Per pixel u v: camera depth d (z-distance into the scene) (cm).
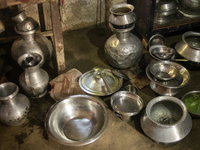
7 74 220
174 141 148
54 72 222
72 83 196
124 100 183
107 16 276
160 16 245
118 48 200
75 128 168
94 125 169
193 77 213
